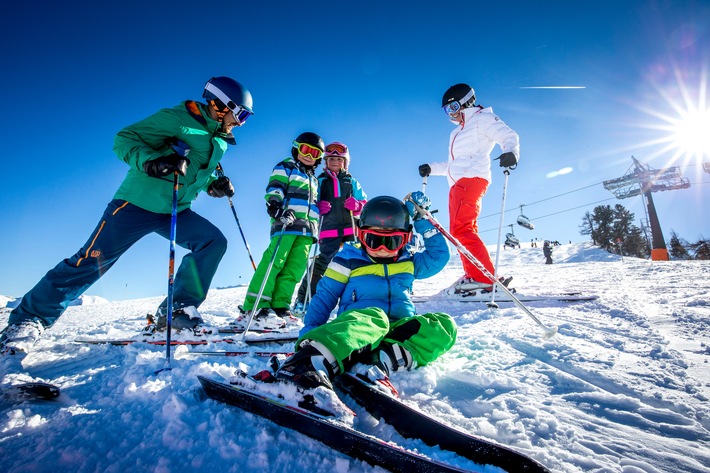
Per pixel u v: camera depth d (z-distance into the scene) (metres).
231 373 2.06
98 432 1.48
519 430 1.46
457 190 4.38
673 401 1.66
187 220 3.20
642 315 3.33
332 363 1.66
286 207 3.67
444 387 1.94
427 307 4.31
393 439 1.39
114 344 3.08
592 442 1.38
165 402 1.71
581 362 2.21
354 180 4.24
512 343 2.68
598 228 40.22
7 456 1.34
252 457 1.28
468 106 4.53
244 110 3.08
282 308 3.69
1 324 5.35
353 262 2.44
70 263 2.80
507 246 28.39
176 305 3.12
